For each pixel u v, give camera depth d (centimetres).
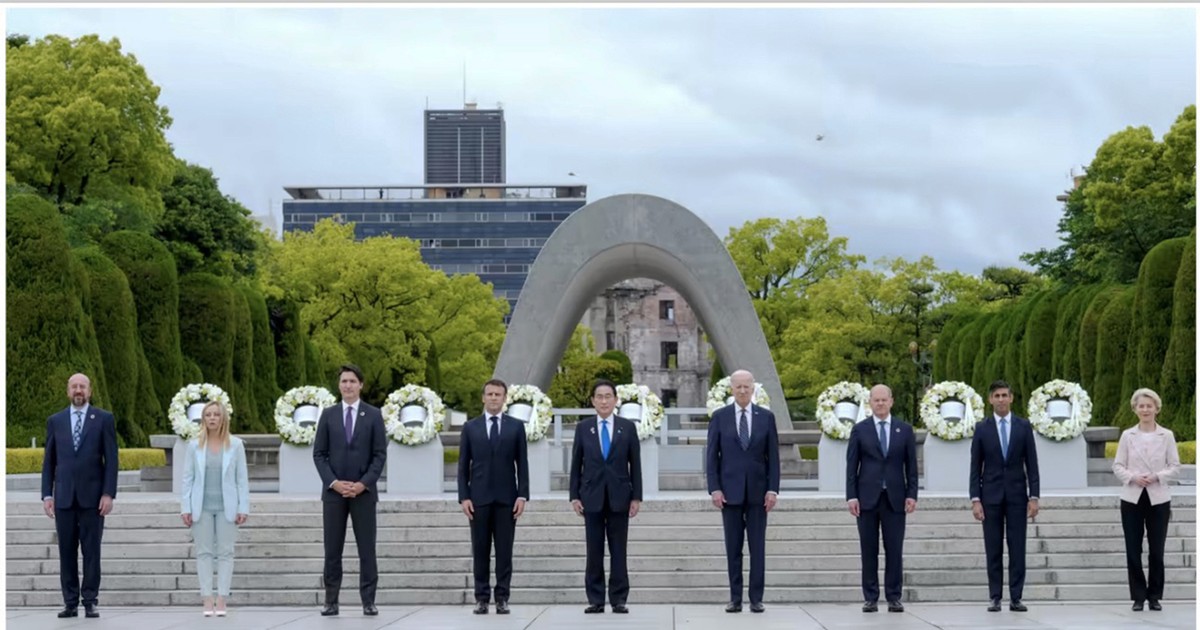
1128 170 4759
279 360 4622
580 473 1341
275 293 4666
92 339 2950
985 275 6372
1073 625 1200
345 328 5425
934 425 1938
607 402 1341
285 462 1980
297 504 1642
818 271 5931
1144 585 1337
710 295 2581
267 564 1528
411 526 1600
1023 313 4788
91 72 4056
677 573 1498
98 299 3153
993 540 1330
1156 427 1339
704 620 1262
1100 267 4991
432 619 1293
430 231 13038
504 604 1339
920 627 1189
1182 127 4659
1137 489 1327
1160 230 4759
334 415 1327
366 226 12988
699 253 2578
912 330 5697
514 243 13050
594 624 1232
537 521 1605
